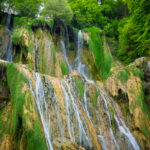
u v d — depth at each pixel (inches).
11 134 257.9
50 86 350.3
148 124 445.7
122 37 748.6
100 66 596.4
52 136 289.4
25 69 326.0
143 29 561.3
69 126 326.3
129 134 397.1
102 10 1005.2
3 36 527.8
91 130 349.1
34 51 493.7
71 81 407.2
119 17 1084.5
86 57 615.8
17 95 282.4
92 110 396.5
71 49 659.4
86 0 893.2
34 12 676.7
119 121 426.9
